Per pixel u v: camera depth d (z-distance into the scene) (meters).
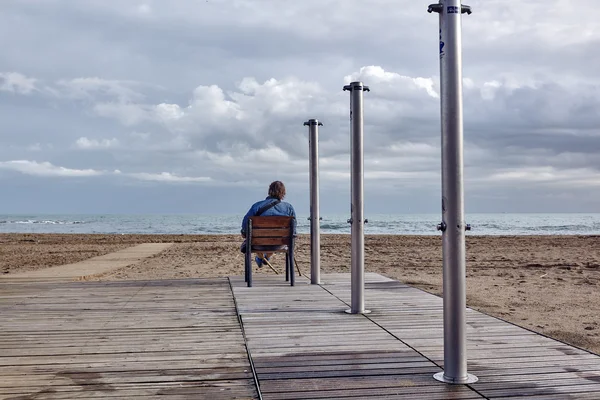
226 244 22.25
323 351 3.93
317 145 7.62
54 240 29.50
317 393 3.02
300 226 68.31
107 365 3.61
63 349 4.03
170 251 17.98
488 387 3.10
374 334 4.48
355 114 5.32
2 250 20.03
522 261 13.85
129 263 13.36
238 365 3.59
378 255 16.30
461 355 3.19
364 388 3.11
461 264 3.20
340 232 45.81
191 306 5.91
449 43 3.21
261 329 4.70
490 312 6.53
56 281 8.28
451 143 3.20
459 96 3.21
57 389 3.13
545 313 6.48
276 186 8.04
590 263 13.12
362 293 5.42
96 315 5.39
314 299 6.31
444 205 3.23
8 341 4.29
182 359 3.74
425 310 5.58
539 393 2.99
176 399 2.96
